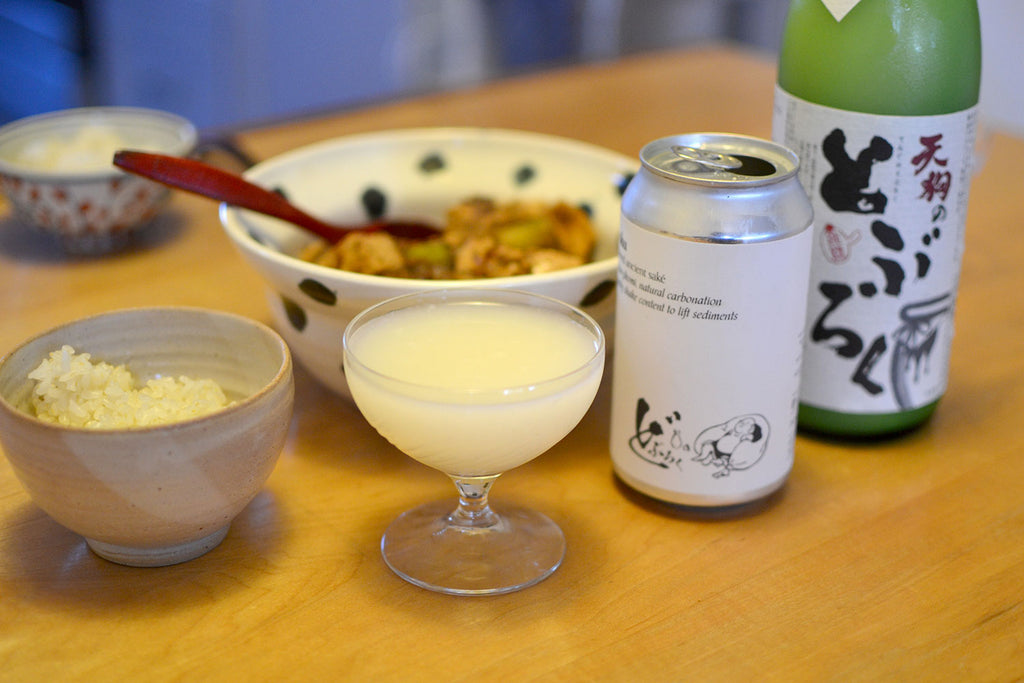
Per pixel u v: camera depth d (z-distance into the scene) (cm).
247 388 57
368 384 51
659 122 98
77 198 74
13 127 80
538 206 71
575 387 51
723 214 52
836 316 59
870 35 55
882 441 62
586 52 188
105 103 178
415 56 187
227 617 52
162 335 57
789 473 58
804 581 54
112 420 53
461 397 50
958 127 57
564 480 60
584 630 51
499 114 100
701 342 54
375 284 57
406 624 52
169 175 63
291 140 93
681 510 58
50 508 52
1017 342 70
